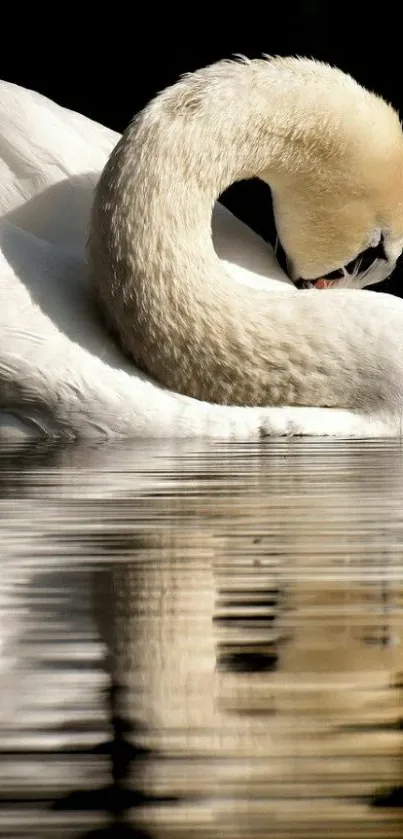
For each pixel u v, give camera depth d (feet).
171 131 35.50
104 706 13.97
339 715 13.79
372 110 40.16
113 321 34.81
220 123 36.37
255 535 22.13
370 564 20.21
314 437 34.32
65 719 13.56
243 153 37.68
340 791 12.09
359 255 42.11
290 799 11.91
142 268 34.32
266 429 34.27
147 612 17.48
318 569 19.88
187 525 22.93
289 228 41.81
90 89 84.64
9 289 33.86
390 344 35.45
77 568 19.80
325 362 35.19
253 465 29.63
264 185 65.72
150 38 85.30
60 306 34.42
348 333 35.42
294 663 15.39
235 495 25.79
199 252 34.94
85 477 27.96
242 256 40.81
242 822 11.46
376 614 17.53
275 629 16.79
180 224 34.86
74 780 12.25
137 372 34.71
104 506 24.72
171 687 14.55
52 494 25.96
